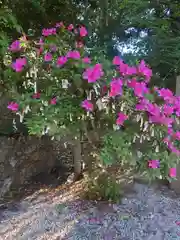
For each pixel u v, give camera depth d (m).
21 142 2.84
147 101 1.59
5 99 2.54
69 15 2.79
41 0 2.71
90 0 2.69
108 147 1.74
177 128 1.91
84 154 2.46
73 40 2.11
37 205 2.38
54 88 1.76
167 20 2.83
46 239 1.83
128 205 2.28
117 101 1.63
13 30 2.42
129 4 2.68
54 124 1.73
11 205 2.38
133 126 1.72
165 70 2.65
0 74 1.89
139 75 1.68
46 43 1.88
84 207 2.27
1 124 2.73
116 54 2.56
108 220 2.04
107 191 2.32
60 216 2.14
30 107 1.75
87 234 1.86
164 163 1.85
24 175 2.89
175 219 2.07
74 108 1.72
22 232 1.92
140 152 1.85
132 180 2.57
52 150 3.25
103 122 1.79
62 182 2.94
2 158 2.63
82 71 1.64
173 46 2.62
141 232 1.88
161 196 2.46
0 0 2.49
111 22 2.67
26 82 1.85
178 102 1.74
